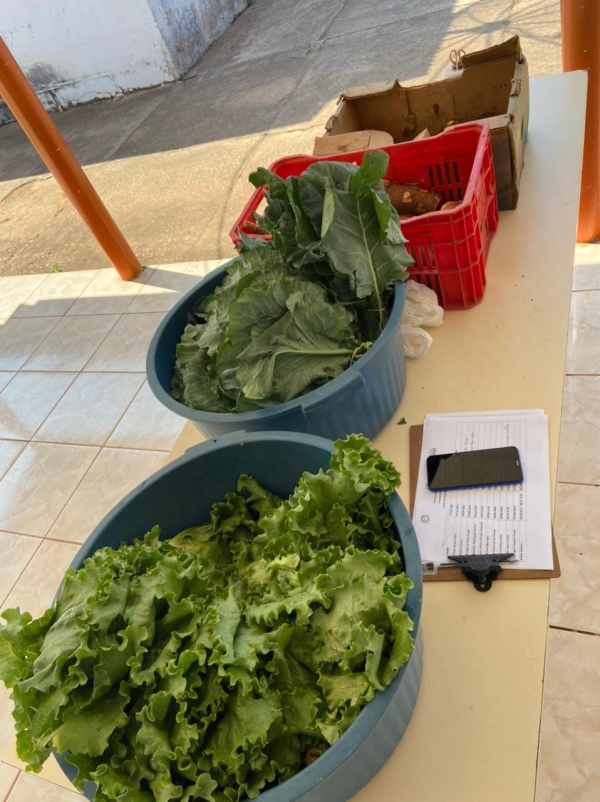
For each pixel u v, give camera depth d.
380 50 3.51
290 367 0.95
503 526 0.87
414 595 0.66
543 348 1.08
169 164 3.57
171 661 0.63
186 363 1.08
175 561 0.74
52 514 2.11
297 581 0.70
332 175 1.03
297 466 0.88
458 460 0.95
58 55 4.74
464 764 0.69
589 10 1.58
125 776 0.61
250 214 1.35
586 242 2.13
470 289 1.18
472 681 0.74
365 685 0.61
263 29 4.49
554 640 1.37
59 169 2.52
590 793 1.16
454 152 1.30
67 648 0.63
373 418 1.02
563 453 1.67
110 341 2.65
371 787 0.70
